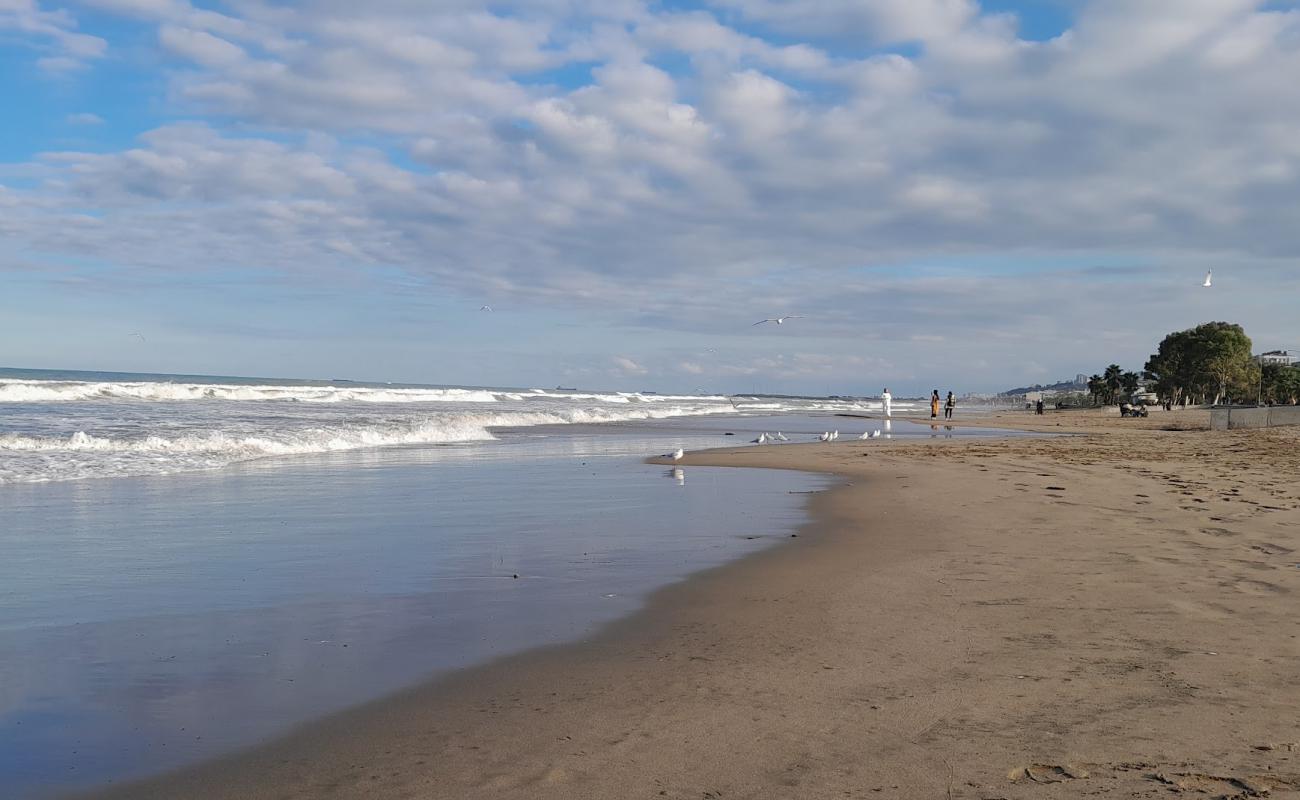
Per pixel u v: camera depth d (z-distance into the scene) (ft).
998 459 72.38
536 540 34.65
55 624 22.17
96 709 16.11
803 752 13.73
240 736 14.78
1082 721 14.82
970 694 16.25
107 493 48.34
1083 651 18.89
